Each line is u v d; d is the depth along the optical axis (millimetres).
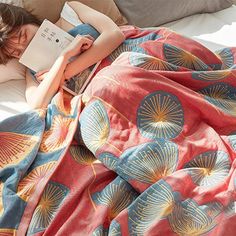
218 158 1003
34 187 1013
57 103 1265
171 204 889
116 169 991
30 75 1504
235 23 1791
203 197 904
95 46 1405
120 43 1448
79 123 1147
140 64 1200
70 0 1620
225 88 1217
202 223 867
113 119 1078
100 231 881
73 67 1380
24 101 1434
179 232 858
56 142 1149
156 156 994
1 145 1162
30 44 1439
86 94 1214
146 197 915
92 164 1048
